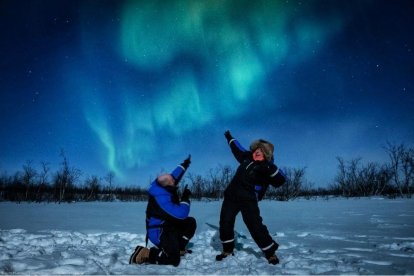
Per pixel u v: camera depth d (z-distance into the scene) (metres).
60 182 21.14
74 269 3.21
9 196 21.25
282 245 4.94
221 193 24.83
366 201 18.78
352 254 4.16
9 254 3.91
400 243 4.80
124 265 3.54
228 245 3.96
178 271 3.31
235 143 4.39
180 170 4.06
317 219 8.89
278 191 24.89
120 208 14.39
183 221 4.14
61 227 7.30
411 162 23.62
